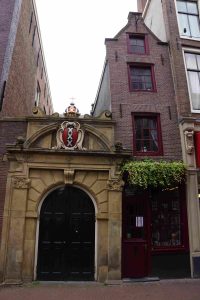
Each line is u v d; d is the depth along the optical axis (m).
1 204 9.41
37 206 9.35
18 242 8.84
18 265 8.67
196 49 12.29
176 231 10.01
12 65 12.28
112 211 9.34
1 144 9.95
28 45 15.37
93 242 9.37
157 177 9.64
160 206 10.15
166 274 9.41
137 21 12.58
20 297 7.27
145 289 8.05
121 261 9.20
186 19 12.84
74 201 9.66
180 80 11.36
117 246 9.10
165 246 9.77
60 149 9.51
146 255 9.51
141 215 9.87
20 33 13.51
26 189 9.28
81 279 9.05
